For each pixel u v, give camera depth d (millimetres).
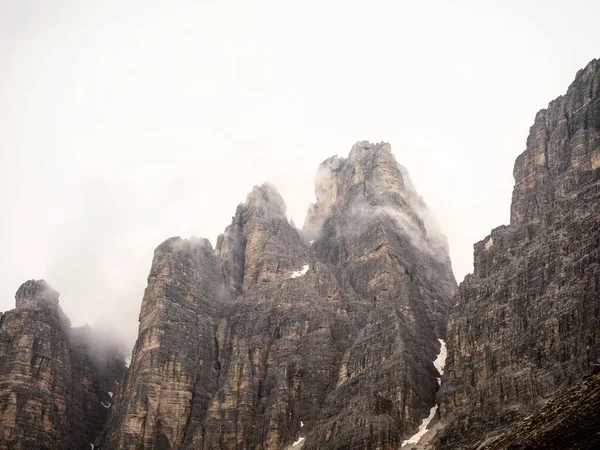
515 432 111375
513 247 175000
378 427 160500
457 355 163750
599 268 140375
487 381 145375
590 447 87625
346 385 183250
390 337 185500
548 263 157000
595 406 98438
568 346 137000
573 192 170125
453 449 137750
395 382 171125
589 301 137250
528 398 134500
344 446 162250
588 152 177375
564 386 130875
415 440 157125
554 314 145000
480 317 164125
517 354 147625
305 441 175750
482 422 137750
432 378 182500
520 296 157625
